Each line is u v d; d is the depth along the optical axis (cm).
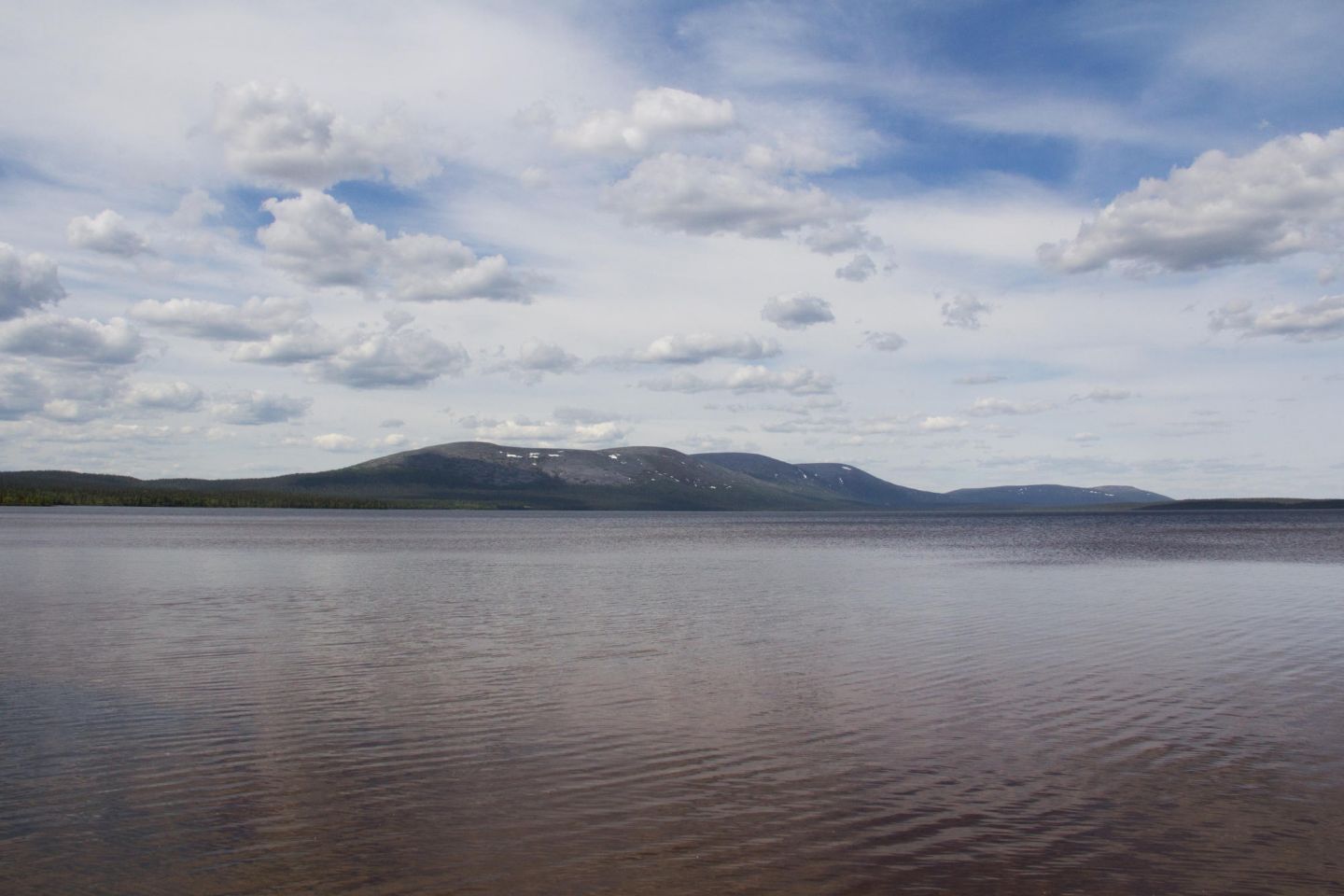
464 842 1195
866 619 3216
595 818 1278
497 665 2331
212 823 1253
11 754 1554
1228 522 19112
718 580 4862
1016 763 1510
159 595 4003
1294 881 1080
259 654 2491
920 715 1822
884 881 1087
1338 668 2270
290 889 1066
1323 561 6097
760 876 1098
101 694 1997
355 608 3556
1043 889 1064
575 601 3803
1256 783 1408
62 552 7000
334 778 1438
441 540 9806
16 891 1053
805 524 19650
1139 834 1216
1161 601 3722
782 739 1655
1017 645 2636
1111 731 1703
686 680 2148
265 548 7825
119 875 1099
